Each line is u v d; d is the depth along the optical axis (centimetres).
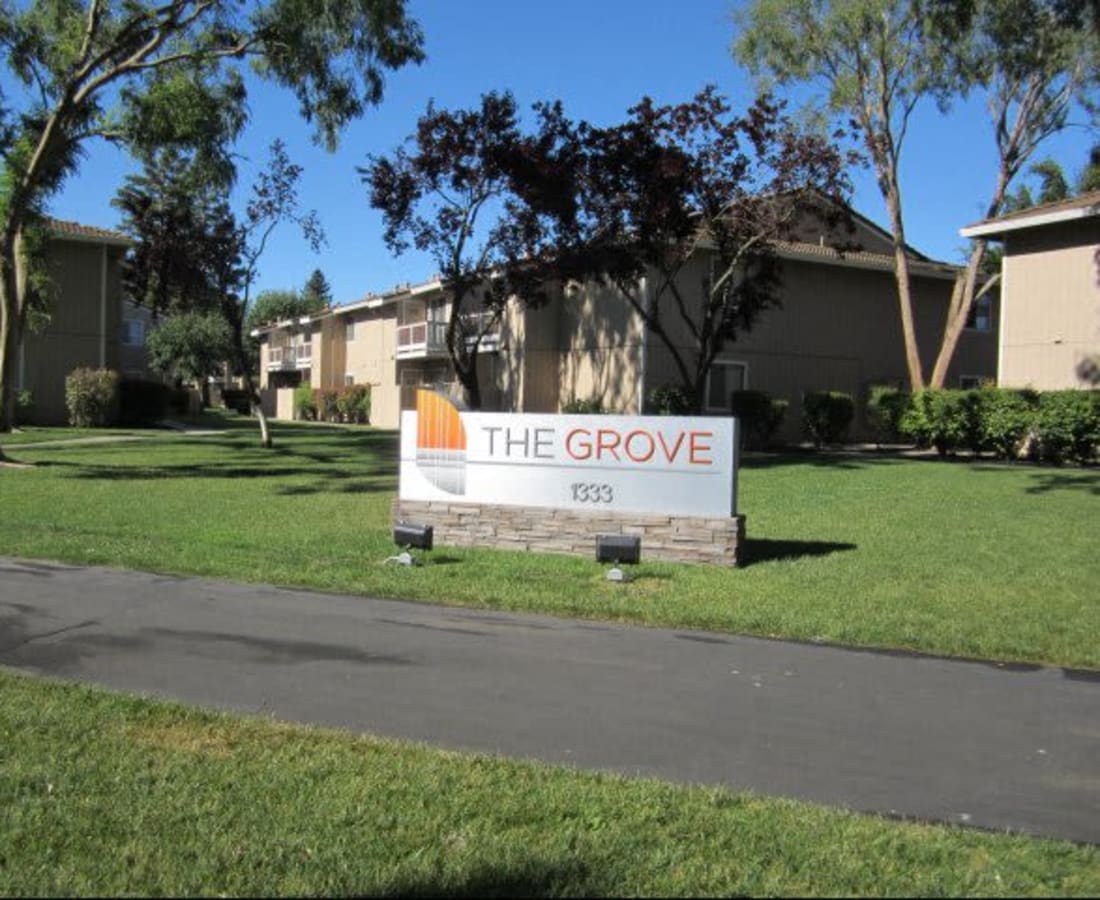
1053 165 3775
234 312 2653
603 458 1055
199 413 5428
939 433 2306
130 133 1956
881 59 2617
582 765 475
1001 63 2633
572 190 2138
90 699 561
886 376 3175
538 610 811
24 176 2023
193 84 1927
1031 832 404
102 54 1898
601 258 2194
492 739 511
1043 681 621
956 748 503
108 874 355
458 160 2339
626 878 355
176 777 445
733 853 376
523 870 361
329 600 841
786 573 954
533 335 3186
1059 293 2269
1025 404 2142
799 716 551
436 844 382
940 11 2481
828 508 1412
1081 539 1143
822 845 383
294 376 6406
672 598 841
